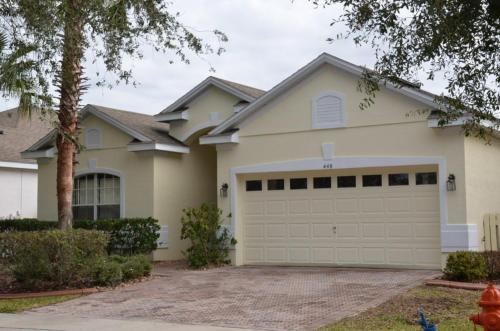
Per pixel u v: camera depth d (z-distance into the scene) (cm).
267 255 1802
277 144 1781
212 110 2119
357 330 946
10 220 2170
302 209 1761
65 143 1584
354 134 1666
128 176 2061
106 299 1301
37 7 1368
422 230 1583
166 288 1409
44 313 1177
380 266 1630
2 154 2717
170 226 2052
